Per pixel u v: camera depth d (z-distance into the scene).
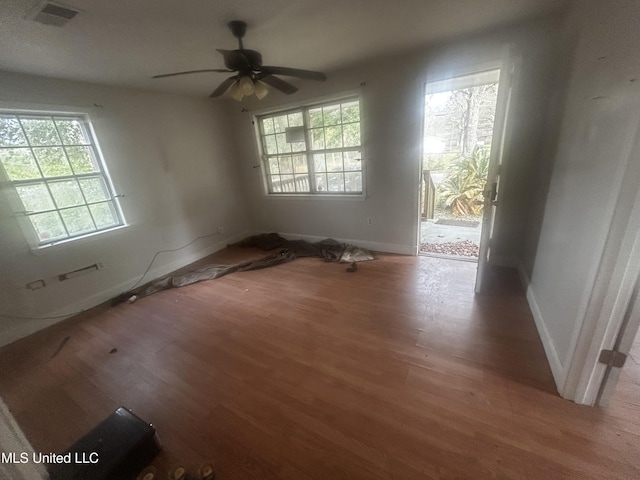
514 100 2.44
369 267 3.25
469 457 1.20
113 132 2.96
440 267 3.09
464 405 1.44
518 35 2.32
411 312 2.29
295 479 1.18
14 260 2.36
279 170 4.30
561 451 1.19
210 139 4.03
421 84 2.84
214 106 4.04
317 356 1.88
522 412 1.38
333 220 4.02
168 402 1.62
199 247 4.05
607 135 1.24
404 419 1.39
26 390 1.81
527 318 2.10
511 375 1.60
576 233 1.50
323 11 1.88
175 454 1.32
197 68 2.70
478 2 1.90
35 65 2.22
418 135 3.03
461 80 3.21
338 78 3.26
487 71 2.55
